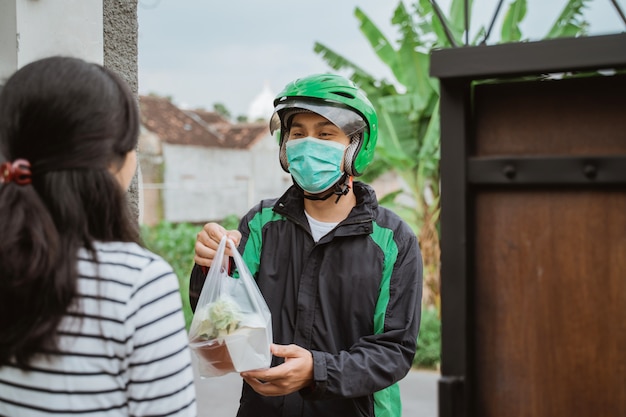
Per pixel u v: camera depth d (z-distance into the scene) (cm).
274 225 197
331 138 190
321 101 185
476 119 132
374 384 174
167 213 1955
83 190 120
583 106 124
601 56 115
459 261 129
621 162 119
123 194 126
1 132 122
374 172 887
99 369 119
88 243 121
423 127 809
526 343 129
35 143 119
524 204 129
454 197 130
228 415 517
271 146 2392
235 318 164
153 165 1986
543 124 127
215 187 2078
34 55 220
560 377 127
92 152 120
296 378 167
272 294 191
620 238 122
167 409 121
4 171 119
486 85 131
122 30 251
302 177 187
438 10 141
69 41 229
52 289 115
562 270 126
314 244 190
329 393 169
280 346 168
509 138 129
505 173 127
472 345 132
